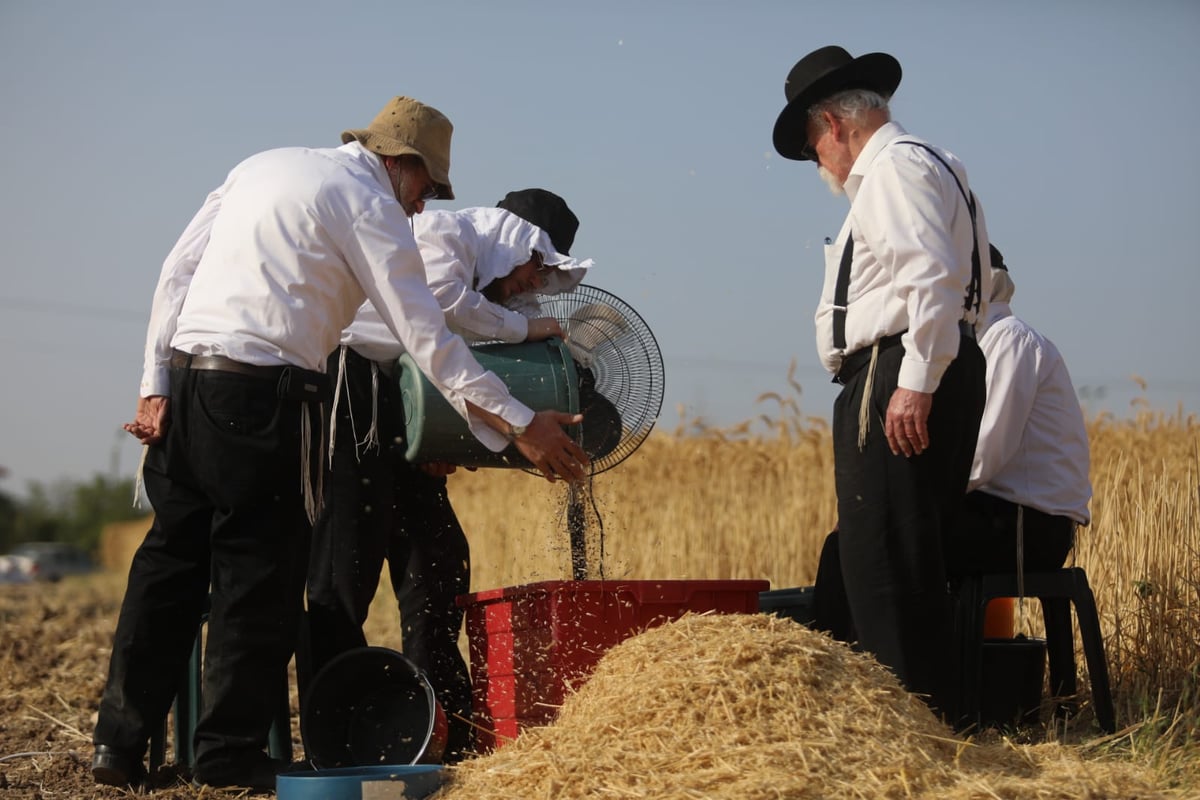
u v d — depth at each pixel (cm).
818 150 469
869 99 453
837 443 451
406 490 517
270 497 430
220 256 436
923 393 417
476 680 481
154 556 450
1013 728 493
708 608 445
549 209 542
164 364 456
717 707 362
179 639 450
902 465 432
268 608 432
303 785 367
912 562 431
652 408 512
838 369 461
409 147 466
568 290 527
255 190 439
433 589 514
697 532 1059
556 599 423
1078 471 512
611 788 337
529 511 1208
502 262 508
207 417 426
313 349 436
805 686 369
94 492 8600
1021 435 501
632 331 517
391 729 459
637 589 433
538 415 449
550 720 425
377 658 452
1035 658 502
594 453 498
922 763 351
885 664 432
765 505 1052
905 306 433
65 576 4994
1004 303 532
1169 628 546
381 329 488
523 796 348
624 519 1098
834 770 339
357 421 488
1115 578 608
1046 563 508
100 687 716
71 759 501
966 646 493
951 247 418
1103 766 372
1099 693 470
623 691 380
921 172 424
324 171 440
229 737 435
